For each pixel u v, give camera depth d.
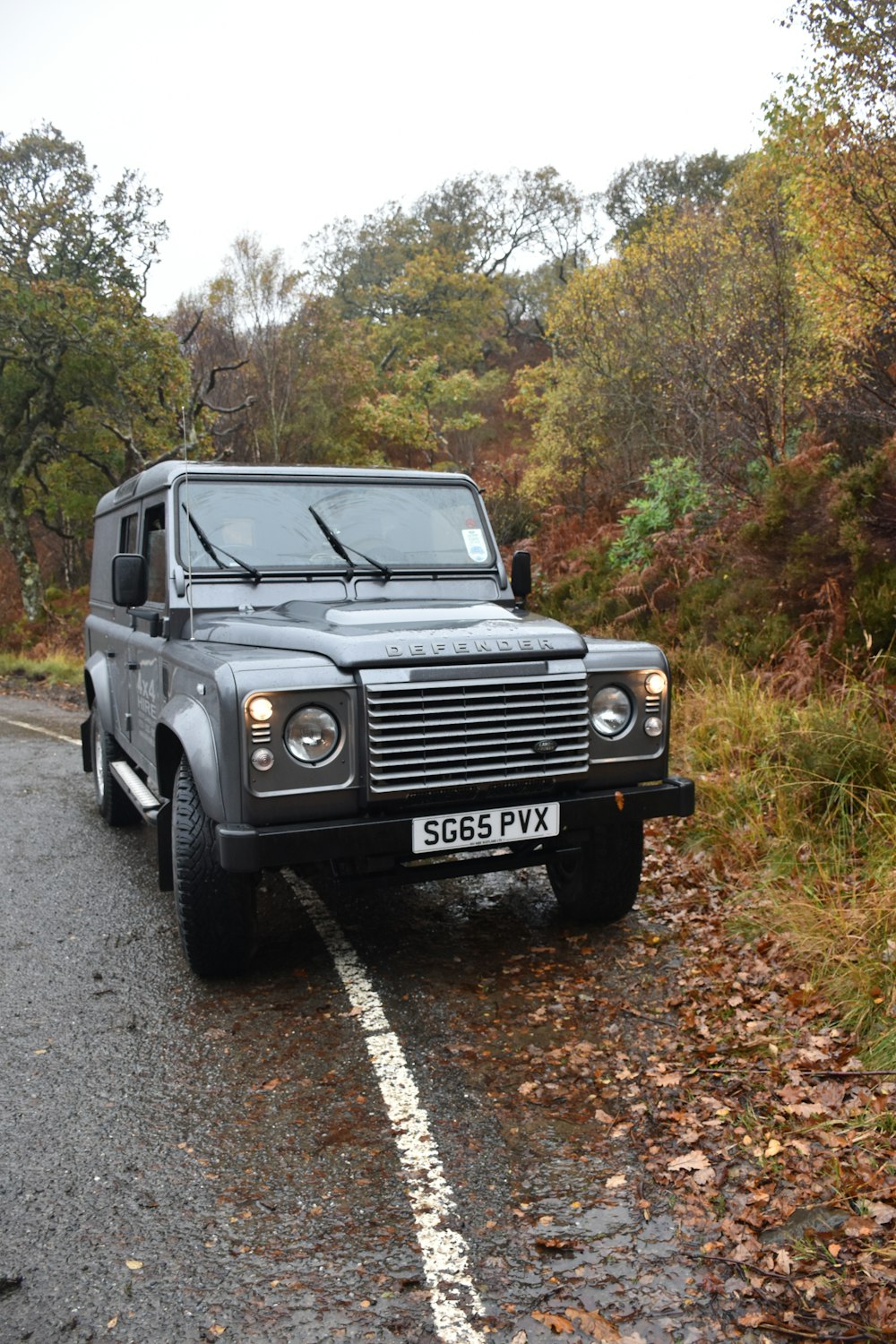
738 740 6.63
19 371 23.69
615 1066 3.44
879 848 4.80
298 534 4.98
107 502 7.32
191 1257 2.53
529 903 5.14
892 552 7.71
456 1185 2.80
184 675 4.25
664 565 10.20
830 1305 2.31
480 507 5.43
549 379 22.53
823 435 10.12
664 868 5.47
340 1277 2.45
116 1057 3.63
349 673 3.65
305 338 24.88
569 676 3.92
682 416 12.74
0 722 12.84
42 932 5.00
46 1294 2.41
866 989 3.64
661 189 35.12
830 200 8.41
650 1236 2.57
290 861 3.54
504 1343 2.22
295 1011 3.96
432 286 42.09
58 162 23.39
